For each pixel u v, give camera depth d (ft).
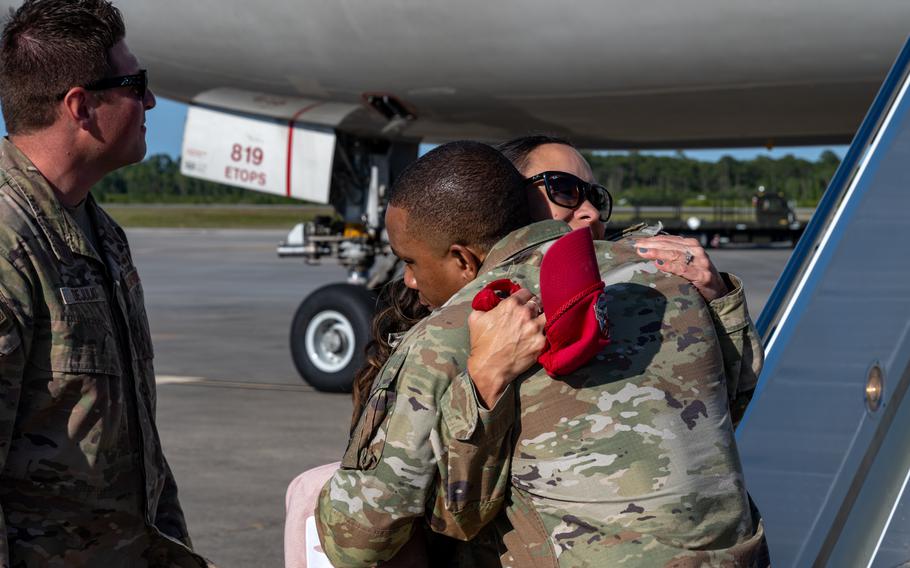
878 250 7.38
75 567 5.81
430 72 23.18
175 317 43.09
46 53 5.67
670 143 30.07
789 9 20.52
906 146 7.85
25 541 5.62
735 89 22.63
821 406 6.73
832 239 7.16
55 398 5.59
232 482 16.71
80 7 5.79
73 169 5.95
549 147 6.28
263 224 188.44
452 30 22.30
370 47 23.11
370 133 27.48
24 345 5.39
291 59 23.77
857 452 6.81
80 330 5.65
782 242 97.50
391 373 4.77
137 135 6.12
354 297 24.14
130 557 6.11
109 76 5.86
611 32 21.56
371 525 4.75
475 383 4.52
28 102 5.76
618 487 4.48
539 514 4.63
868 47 20.71
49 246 5.60
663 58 21.80
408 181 5.15
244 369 29.07
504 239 5.09
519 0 21.68
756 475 6.41
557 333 4.37
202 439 19.88
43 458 5.61
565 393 4.59
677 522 4.46
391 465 4.66
